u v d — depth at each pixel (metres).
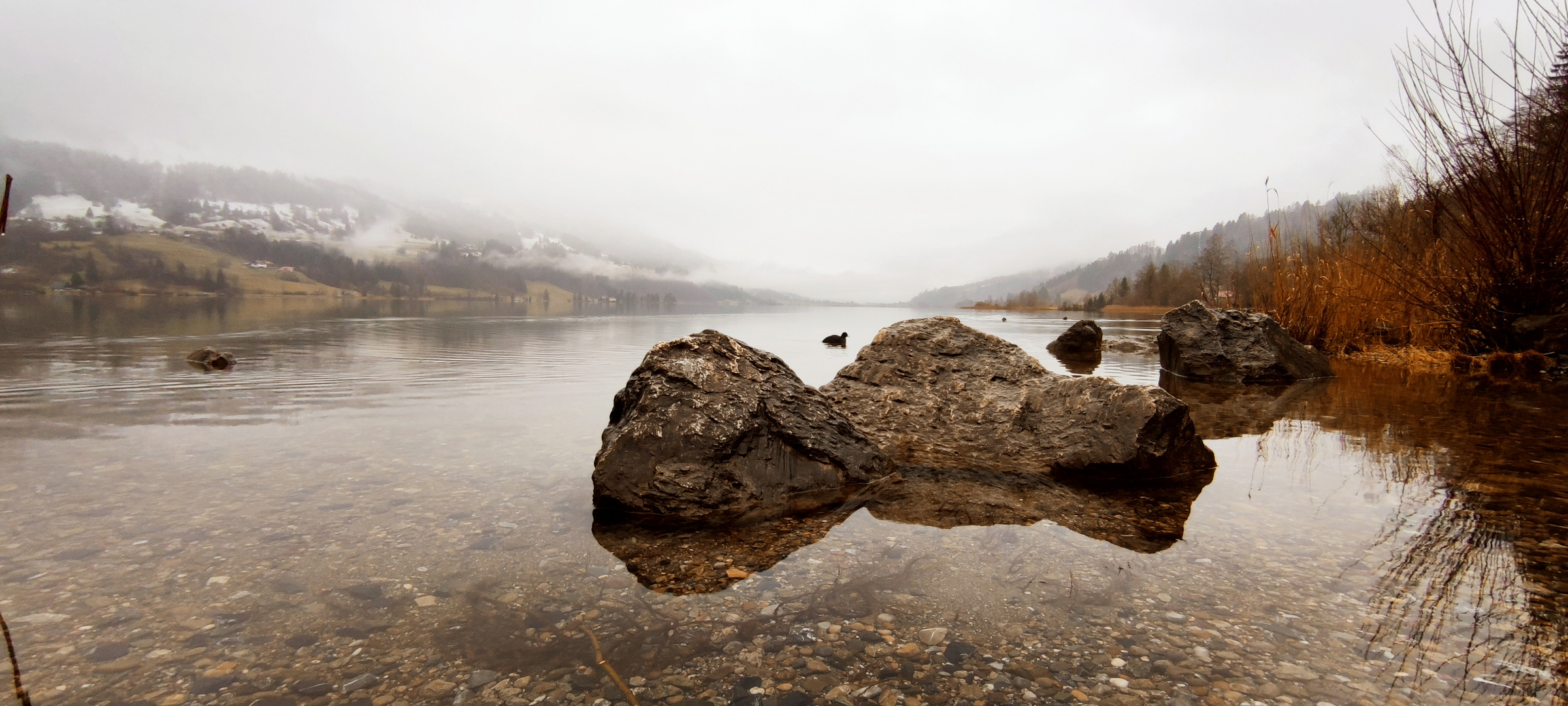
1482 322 11.66
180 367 12.26
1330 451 6.17
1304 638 2.72
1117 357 18.08
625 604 3.09
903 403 7.19
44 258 165.62
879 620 2.93
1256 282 17.91
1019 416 6.54
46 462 5.65
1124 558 3.66
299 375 11.70
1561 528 3.96
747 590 3.26
